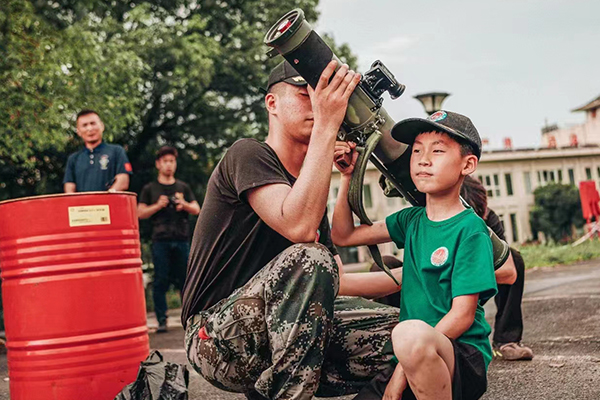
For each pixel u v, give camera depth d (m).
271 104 2.69
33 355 3.48
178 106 17.59
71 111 12.57
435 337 2.16
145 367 3.01
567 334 5.26
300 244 2.43
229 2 19.02
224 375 2.55
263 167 2.55
